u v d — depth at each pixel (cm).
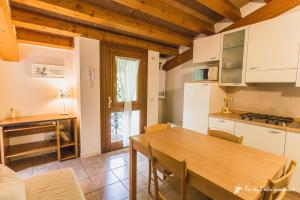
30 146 278
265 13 255
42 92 300
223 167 118
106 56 310
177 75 432
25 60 282
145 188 214
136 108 359
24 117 278
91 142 305
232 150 149
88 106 295
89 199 193
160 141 171
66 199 131
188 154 139
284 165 123
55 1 191
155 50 376
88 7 217
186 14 272
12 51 216
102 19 232
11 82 274
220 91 311
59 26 251
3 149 237
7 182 117
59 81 315
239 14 279
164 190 145
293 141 201
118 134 343
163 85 462
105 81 312
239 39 271
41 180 155
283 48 220
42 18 237
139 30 279
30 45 284
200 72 336
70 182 154
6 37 164
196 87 313
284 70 221
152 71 377
